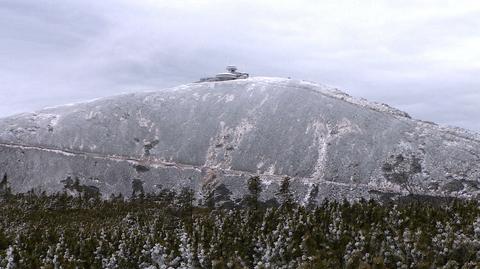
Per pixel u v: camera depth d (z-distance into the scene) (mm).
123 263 30188
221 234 30828
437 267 19812
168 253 29391
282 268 22000
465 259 20203
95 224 67812
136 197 161875
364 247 23031
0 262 33250
